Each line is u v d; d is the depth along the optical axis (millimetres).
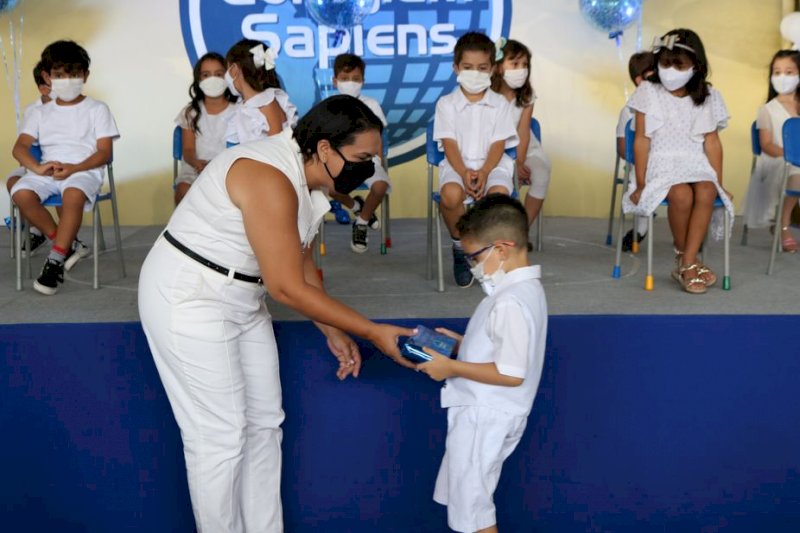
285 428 2340
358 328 1967
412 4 5926
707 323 2361
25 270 4570
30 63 6016
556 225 5879
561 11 5965
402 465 2355
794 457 2416
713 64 6059
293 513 2379
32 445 2404
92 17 5969
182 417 2006
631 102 4086
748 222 5086
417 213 6277
